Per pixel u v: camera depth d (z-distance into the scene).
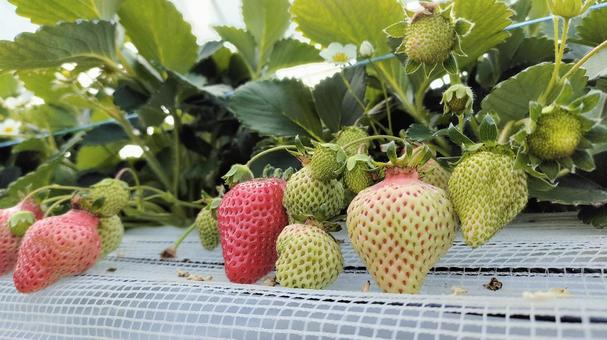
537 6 0.32
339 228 0.20
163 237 0.34
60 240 0.23
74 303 0.22
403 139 0.21
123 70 0.35
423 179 0.21
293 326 0.17
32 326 0.23
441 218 0.17
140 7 0.33
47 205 0.32
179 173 0.38
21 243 0.24
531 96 0.22
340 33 0.29
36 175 0.33
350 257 0.24
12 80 0.47
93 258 0.25
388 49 0.28
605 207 0.23
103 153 0.43
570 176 0.23
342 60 0.27
